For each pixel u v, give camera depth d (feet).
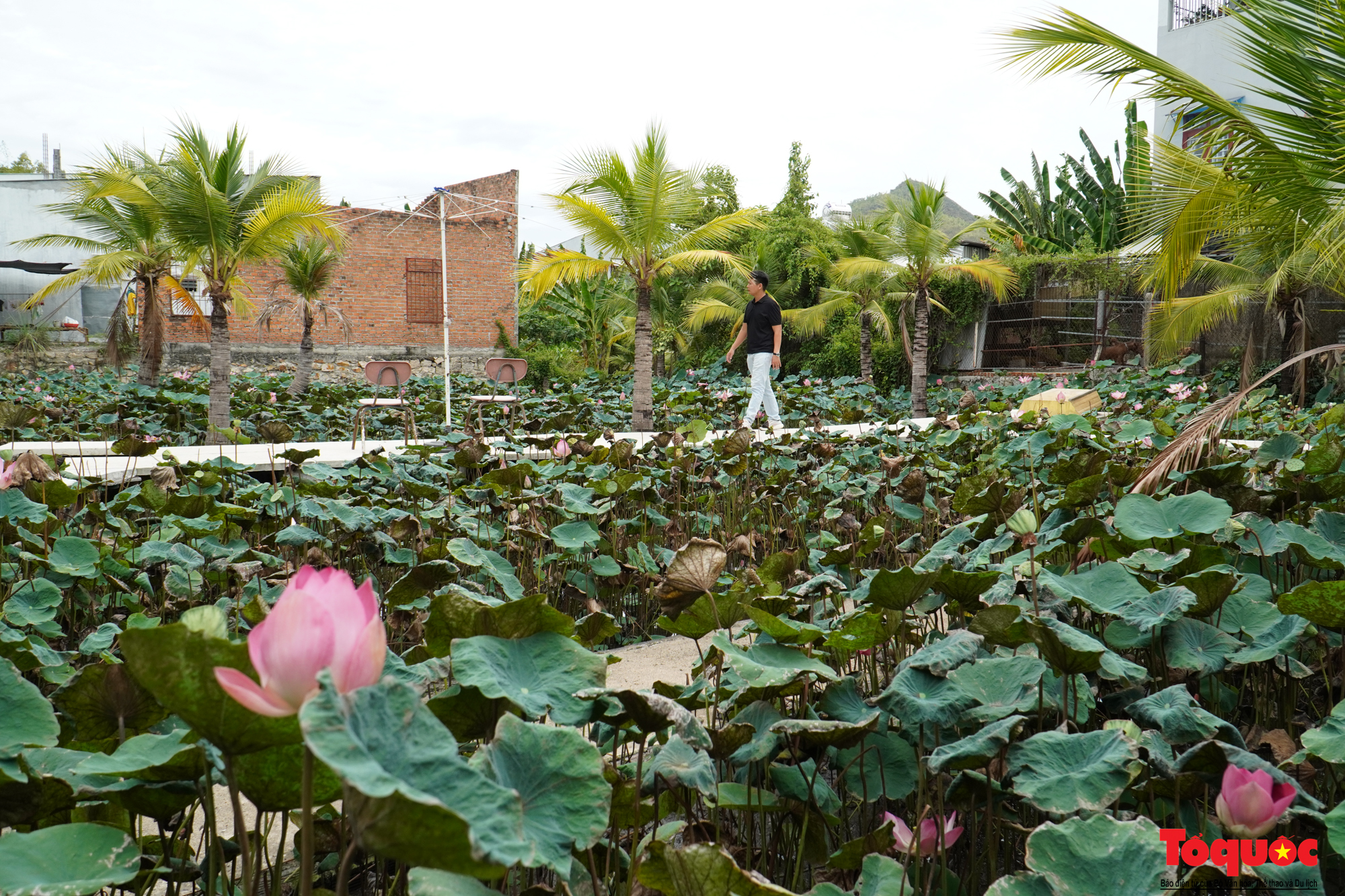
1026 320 62.03
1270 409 25.23
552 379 59.21
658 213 35.99
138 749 3.47
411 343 66.90
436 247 67.21
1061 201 69.97
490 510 14.03
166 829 4.16
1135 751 3.92
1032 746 4.25
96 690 3.75
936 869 4.67
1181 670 6.24
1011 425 20.17
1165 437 16.97
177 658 2.46
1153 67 15.96
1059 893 3.30
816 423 22.94
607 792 3.12
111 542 10.91
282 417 33.12
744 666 4.79
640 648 10.75
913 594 5.35
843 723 4.22
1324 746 4.24
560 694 3.91
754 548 12.59
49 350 64.39
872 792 4.89
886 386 64.54
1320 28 15.08
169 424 31.81
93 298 73.77
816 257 60.64
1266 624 6.09
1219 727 4.43
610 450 16.21
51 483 9.89
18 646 5.16
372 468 14.93
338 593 2.41
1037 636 4.70
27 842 3.06
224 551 9.38
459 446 16.21
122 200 36.22
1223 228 19.42
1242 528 7.41
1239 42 16.56
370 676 2.36
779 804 4.60
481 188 68.28
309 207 33.01
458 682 3.60
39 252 72.84
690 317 64.64
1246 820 3.39
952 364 67.36
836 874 4.66
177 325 62.34
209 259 34.22
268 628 2.22
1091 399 28.30
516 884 4.48
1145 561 6.84
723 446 16.97
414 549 10.57
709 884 3.12
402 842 2.11
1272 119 16.28
